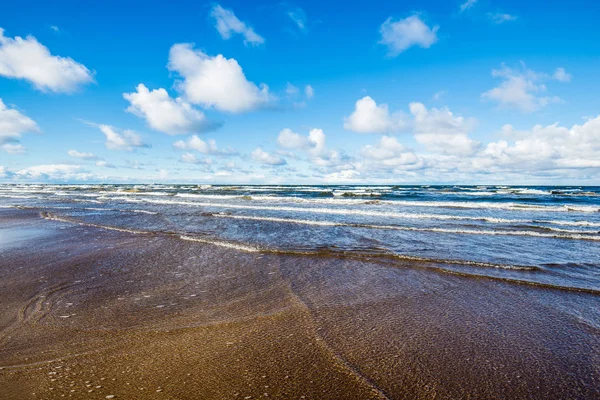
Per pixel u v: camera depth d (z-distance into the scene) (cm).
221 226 1489
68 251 991
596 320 498
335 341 422
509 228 1420
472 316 511
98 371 349
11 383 325
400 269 785
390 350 400
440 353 395
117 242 1128
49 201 3391
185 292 623
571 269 776
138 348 402
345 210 2278
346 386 323
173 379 333
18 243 1126
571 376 351
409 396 310
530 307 550
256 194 4675
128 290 635
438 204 2752
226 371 349
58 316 507
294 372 348
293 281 693
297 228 1424
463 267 793
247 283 680
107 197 4116
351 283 679
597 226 1527
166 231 1349
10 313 521
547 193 4472
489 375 350
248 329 458
